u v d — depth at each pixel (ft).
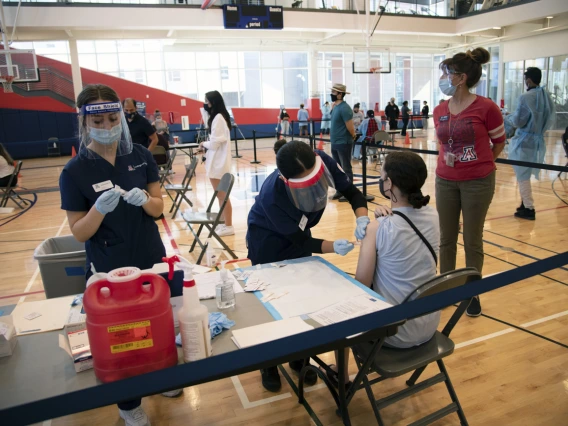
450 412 6.13
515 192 20.95
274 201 6.26
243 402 7.09
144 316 3.90
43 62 45.60
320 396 7.18
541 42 49.06
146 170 6.56
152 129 17.12
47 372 4.21
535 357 7.95
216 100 14.88
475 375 7.53
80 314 5.21
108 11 35.47
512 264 12.21
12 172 22.11
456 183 9.25
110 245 6.18
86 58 51.96
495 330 8.91
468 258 9.45
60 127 47.26
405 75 68.49
